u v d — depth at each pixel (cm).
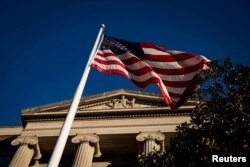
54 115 3550
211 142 1257
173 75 1445
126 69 1506
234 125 1212
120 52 1566
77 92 1252
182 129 1401
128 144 3375
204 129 1291
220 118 1267
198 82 1403
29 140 3347
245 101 1262
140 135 3173
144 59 1515
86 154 3119
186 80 1416
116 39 1622
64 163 3566
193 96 1427
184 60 1466
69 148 3469
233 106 1248
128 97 3628
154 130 3222
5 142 3809
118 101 3594
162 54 1511
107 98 3622
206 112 1348
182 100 1370
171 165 1286
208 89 1402
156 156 1373
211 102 1348
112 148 3459
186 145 1309
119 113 3434
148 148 3014
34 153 3409
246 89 1291
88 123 3431
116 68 1480
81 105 3572
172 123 3250
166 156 1334
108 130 3331
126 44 1599
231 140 1195
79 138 3259
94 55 1472
